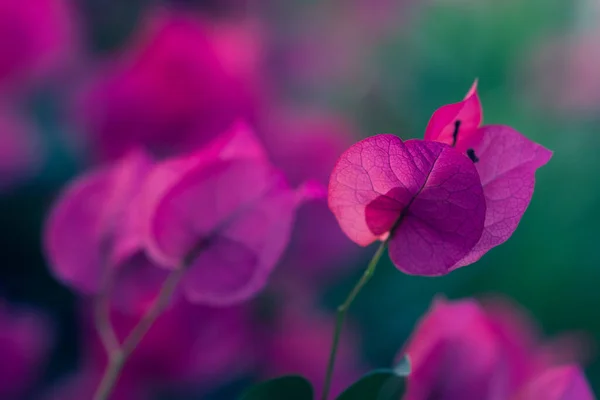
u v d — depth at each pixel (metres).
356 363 0.57
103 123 0.43
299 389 0.29
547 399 0.34
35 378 0.47
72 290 0.52
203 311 0.41
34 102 0.64
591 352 0.68
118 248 0.34
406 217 0.28
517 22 1.01
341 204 0.28
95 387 0.42
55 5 0.55
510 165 0.28
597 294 0.73
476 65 1.00
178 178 0.32
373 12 0.95
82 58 0.67
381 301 0.69
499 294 0.73
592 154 0.89
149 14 0.68
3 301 0.49
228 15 0.71
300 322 0.54
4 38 0.52
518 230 0.82
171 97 0.43
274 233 0.32
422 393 0.33
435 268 0.28
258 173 0.31
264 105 0.51
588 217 0.83
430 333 0.34
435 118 0.28
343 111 0.87
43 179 0.59
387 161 0.27
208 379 0.45
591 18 1.00
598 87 0.91
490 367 0.33
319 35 0.90
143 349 0.40
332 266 0.57
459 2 1.01
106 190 0.34
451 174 0.27
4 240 0.55
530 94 0.97
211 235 0.32
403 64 0.97
